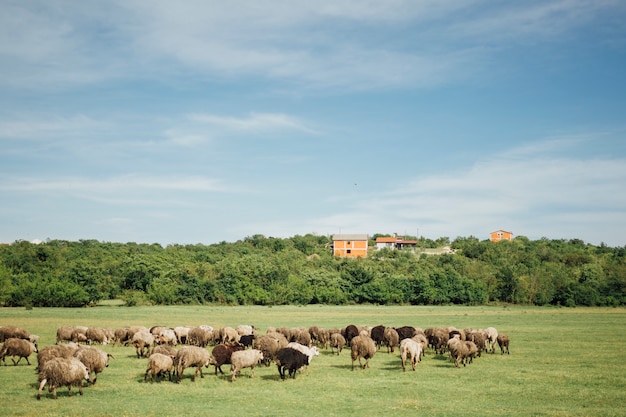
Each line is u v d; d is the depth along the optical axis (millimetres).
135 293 101438
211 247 163250
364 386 27672
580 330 59719
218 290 107125
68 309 86875
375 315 82688
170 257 123125
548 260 148500
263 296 107438
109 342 46562
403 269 132875
